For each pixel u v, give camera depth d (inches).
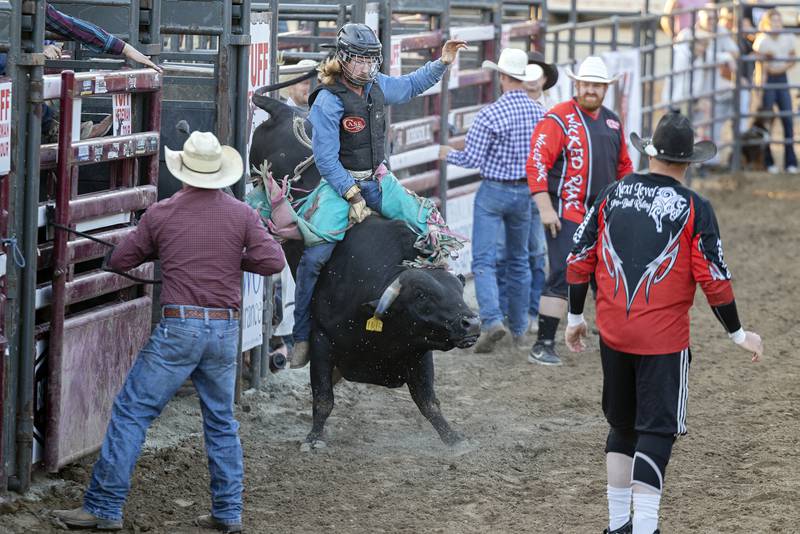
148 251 602.9
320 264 724.7
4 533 577.9
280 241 746.2
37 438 637.3
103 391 679.1
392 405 853.2
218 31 792.9
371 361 732.7
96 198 654.5
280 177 776.3
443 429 749.9
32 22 593.9
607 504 654.5
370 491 674.8
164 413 792.9
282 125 797.9
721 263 552.1
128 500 642.8
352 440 767.7
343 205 723.4
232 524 605.6
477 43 1253.1
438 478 698.2
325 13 932.6
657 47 1679.4
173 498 653.9
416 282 682.8
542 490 677.3
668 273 555.2
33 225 606.9
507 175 983.6
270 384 879.1
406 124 1085.8
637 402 565.9
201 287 592.7
